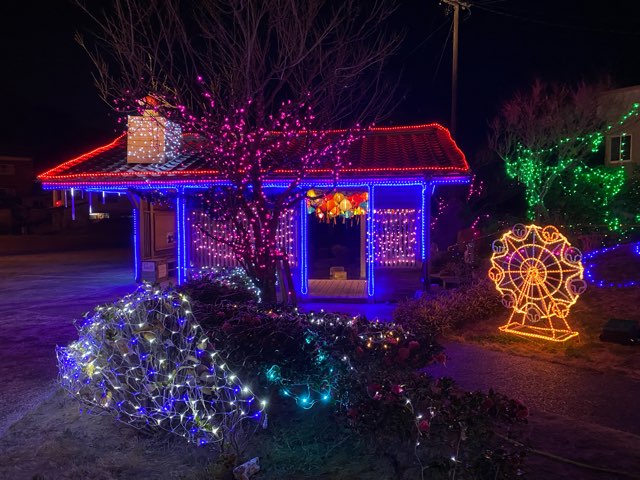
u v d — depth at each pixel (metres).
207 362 4.57
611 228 14.59
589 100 17.34
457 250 13.33
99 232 39.62
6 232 38.47
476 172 19.53
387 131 14.07
